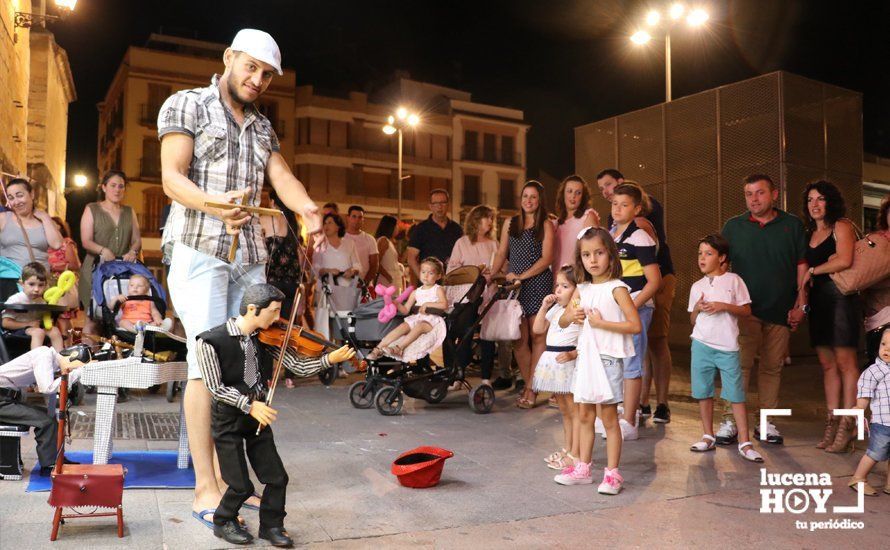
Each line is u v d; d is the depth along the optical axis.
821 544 3.33
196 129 3.57
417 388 6.61
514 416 6.47
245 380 3.21
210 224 3.57
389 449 5.05
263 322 3.22
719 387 8.09
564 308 4.88
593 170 13.39
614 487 4.09
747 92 11.32
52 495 3.14
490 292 7.42
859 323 5.46
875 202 18.94
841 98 11.73
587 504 3.89
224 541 3.19
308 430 5.64
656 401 7.01
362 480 4.25
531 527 3.49
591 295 4.41
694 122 11.96
